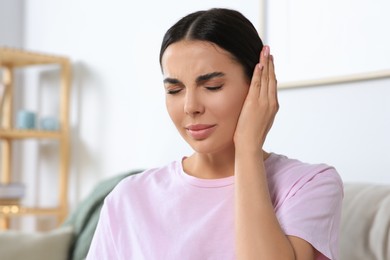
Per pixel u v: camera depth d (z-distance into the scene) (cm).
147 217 133
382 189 168
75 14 338
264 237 114
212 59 117
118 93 310
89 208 253
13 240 252
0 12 370
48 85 358
